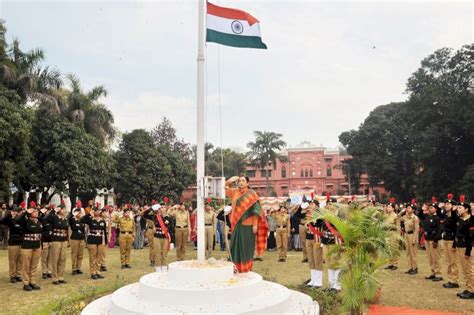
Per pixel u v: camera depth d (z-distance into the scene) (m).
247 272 6.76
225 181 7.10
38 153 22.89
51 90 23.69
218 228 17.80
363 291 6.42
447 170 32.34
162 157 33.91
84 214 11.79
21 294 8.83
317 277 8.97
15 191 23.30
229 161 54.00
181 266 6.27
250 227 6.79
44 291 9.13
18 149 19.05
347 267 6.56
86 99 25.98
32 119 19.72
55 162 22.83
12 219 10.38
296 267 12.29
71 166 22.91
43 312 7.08
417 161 35.97
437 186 32.41
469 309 7.27
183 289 5.52
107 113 27.17
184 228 13.27
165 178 33.22
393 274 10.93
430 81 33.34
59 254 10.03
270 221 17.17
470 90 30.97
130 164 32.06
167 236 11.25
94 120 26.14
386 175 42.66
